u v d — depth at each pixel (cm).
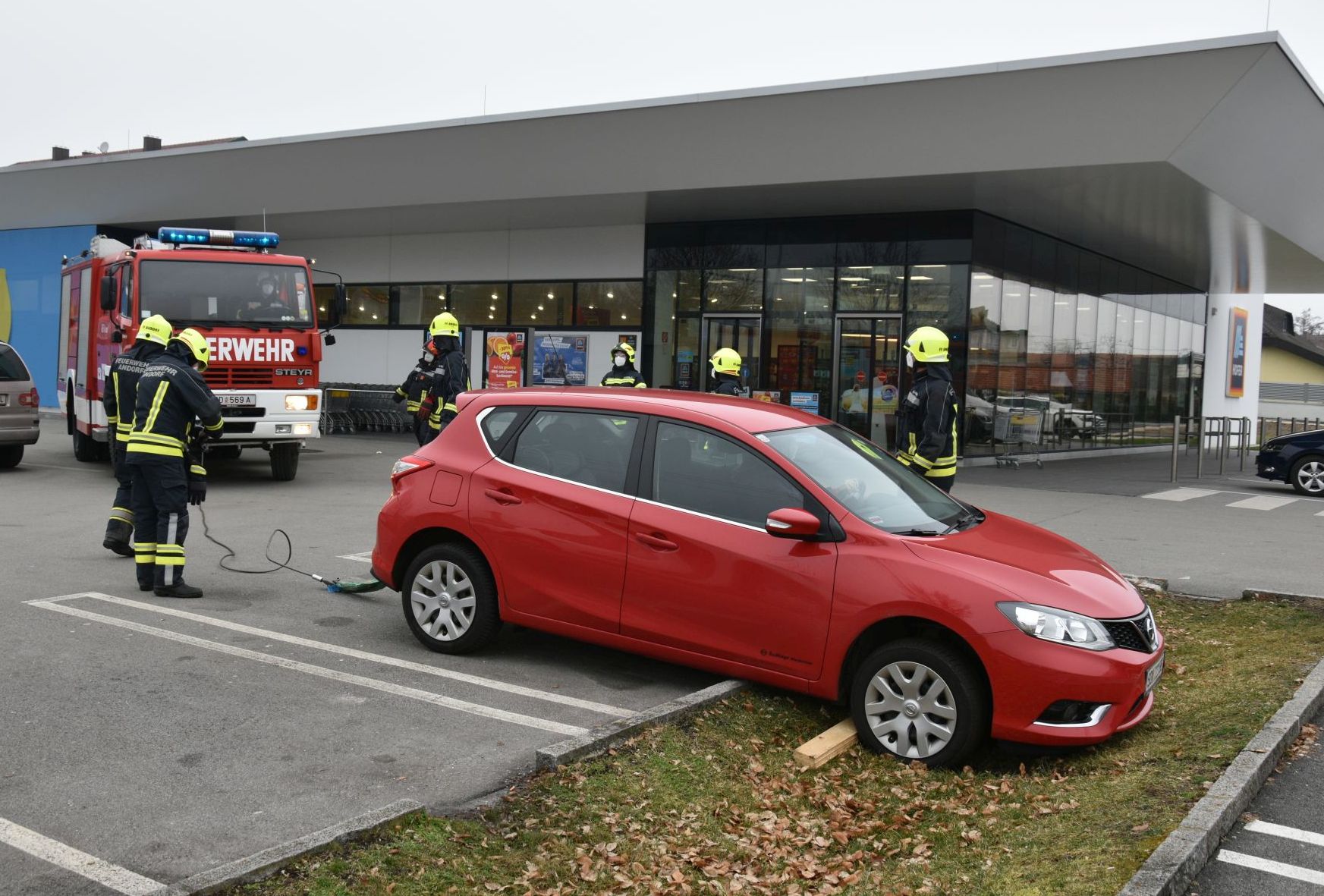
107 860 371
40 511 1143
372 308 2609
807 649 513
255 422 1317
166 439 749
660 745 482
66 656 607
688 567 544
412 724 519
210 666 599
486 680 591
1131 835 400
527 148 1852
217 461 1769
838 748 497
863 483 562
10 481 1384
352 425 2420
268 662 610
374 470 1634
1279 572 955
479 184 1984
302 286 1354
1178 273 2867
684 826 419
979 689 480
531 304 2380
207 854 378
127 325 1281
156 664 600
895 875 388
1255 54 1299
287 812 416
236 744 484
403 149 1967
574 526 580
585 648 659
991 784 468
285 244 2753
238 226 2544
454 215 2212
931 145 1561
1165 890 351
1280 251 2369
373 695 559
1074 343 2380
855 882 384
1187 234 2162
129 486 864
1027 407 2169
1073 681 463
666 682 597
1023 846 405
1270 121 1523
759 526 534
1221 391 3525
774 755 496
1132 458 2531
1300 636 704
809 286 2053
